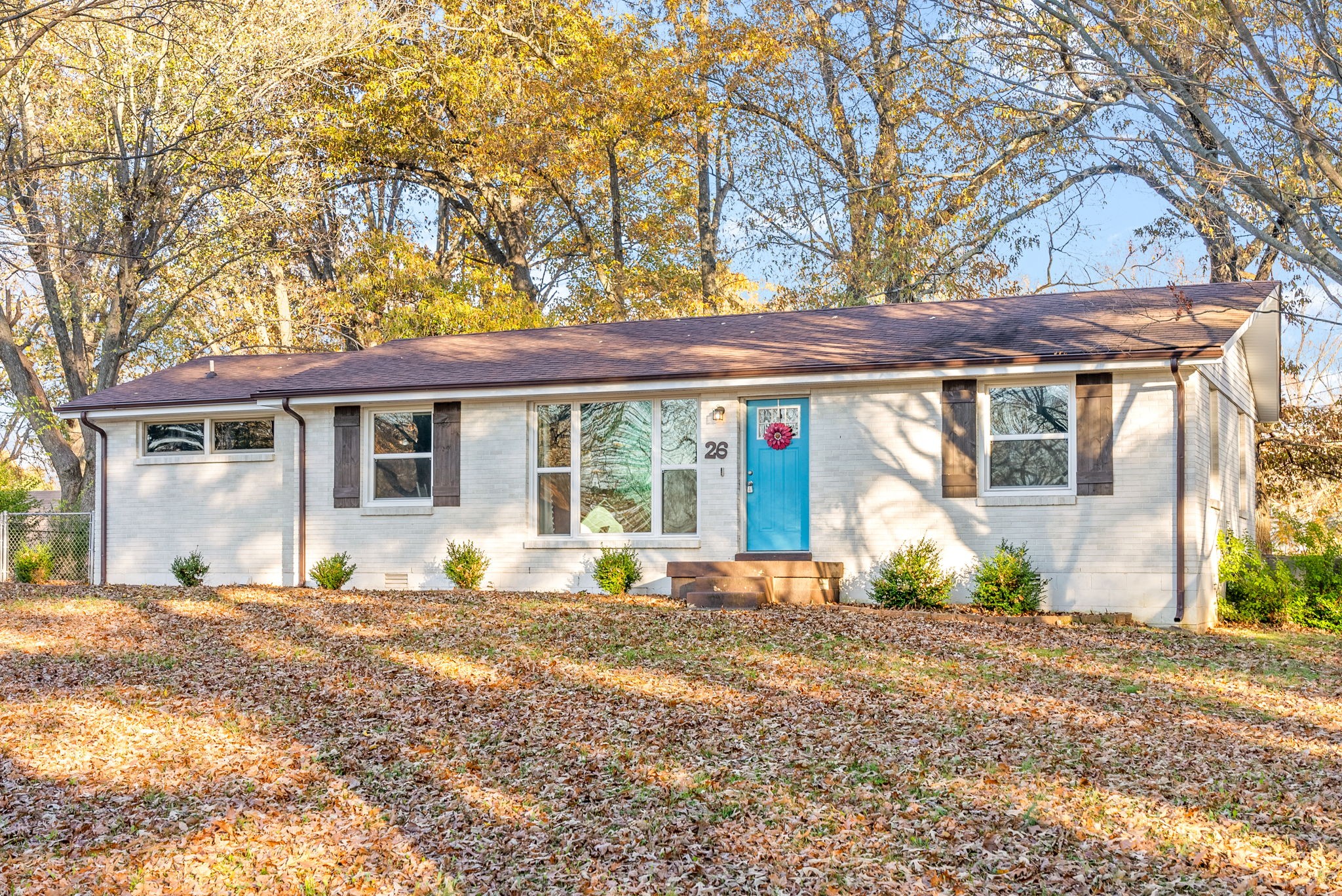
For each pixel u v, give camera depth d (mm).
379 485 18656
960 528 15531
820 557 16203
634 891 6516
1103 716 9688
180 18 21938
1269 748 8766
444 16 31922
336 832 7453
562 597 16297
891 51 27062
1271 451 25297
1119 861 6609
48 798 8109
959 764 8375
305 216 30938
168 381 22188
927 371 15312
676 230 37656
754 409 16891
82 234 25734
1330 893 6094
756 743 9016
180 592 17094
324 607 15312
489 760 8797
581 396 17328
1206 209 18984
